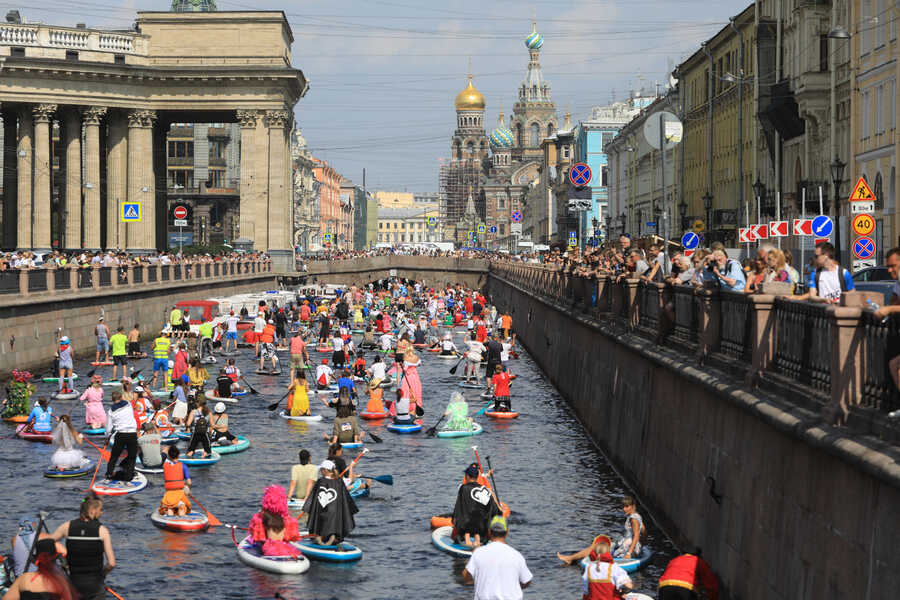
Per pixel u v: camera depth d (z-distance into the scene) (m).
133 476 35.88
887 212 54.03
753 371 21.30
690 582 21.25
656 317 32.94
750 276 24.06
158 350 58.75
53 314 65.88
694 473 26.11
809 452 17.62
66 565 22.42
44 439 42.75
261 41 134.38
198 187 182.75
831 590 16.41
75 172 127.75
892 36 53.22
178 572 27.02
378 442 44.47
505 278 126.06
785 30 74.69
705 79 100.69
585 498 34.75
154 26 133.62
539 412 52.97
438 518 31.52
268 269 132.88
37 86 123.38
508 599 20.34
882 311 15.18
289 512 31.78
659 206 120.06
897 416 14.80
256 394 58.62
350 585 26.23
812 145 67.62
